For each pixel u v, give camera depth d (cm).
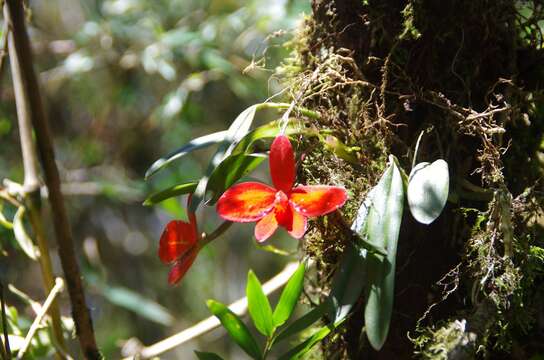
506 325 61
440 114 63
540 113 65
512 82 64
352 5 65
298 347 61
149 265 170
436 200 58
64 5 161
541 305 63
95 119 153
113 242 165
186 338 79
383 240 59
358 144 63
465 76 64
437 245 63
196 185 64
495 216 60
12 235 87
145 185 135
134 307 114
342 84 63
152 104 154
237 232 182
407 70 64
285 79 68
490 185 62
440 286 63
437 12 63
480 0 63
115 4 132
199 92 146
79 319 65
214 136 65
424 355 60
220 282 179
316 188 58
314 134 63
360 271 59
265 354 62
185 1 143
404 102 64
